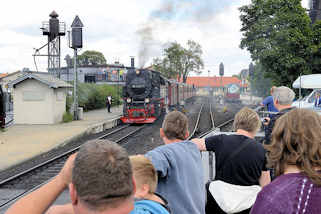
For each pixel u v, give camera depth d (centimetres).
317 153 154
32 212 125
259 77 4144
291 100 404
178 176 234
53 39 3131
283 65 2117
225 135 304
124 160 122
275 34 2127
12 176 926
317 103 1109
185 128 272
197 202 240
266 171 292
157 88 2452
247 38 2270
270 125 402
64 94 2417
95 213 118
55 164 1109
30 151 1309
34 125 2139
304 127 159
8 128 1984
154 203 174
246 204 278
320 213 142
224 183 287
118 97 4325
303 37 2044
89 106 3462
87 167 115
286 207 144
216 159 298
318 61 2117
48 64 3156
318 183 145
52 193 132
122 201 120
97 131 2041
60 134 1709
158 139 1605
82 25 2373
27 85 2192
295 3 2147
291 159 160
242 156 284
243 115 314
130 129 2038
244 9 2280
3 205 685
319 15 2491
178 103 3619
